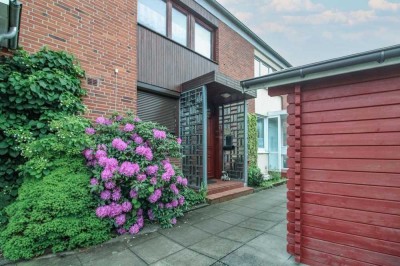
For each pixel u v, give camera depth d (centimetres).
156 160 392
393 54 193
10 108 323
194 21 691
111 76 449
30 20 357
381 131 221
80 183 310
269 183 775
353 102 237
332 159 247
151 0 565
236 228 365
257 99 981
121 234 336
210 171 726
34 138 324
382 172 220
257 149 892
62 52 378
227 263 256
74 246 288
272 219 411
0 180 319
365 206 227
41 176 304
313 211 256
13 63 332
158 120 564
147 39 536
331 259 243
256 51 995
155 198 356
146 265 252
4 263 254
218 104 745
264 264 254
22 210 270
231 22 826
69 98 364
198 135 564
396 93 215
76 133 332
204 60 700
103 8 445
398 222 210
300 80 256
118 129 389
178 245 302
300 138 267
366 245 224
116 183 336
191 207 477
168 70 582
